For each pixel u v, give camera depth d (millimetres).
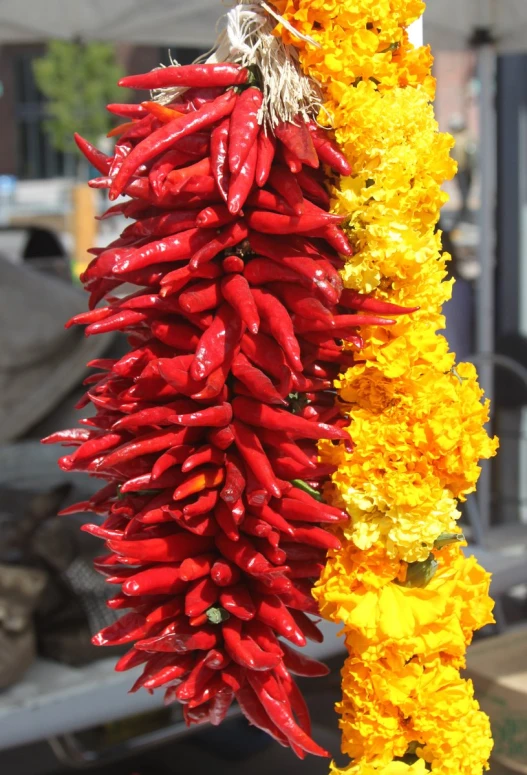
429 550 1308
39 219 15148
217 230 1246
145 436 1238
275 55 1217
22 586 2627
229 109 1230
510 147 6934
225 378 1222
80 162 16062
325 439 1295
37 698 2576
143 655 1352
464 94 10984
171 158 1235
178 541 1261
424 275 1298
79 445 1433
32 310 3781
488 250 4781
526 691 2053
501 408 5441
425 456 1284
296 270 1203
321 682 3645
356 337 1256
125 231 1310
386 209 1247
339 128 1251
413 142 1258
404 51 1311
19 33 4051
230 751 3361
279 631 1248
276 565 1266
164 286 1218
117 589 2781
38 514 2824
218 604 1279
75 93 15672
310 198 1308
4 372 3670
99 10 3920
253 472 1222
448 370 1318
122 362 1269
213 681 1289
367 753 1321
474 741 1344
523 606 4391
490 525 3686
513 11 4117
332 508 1259
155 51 16234
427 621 1279
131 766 3326
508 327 7023
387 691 1299
